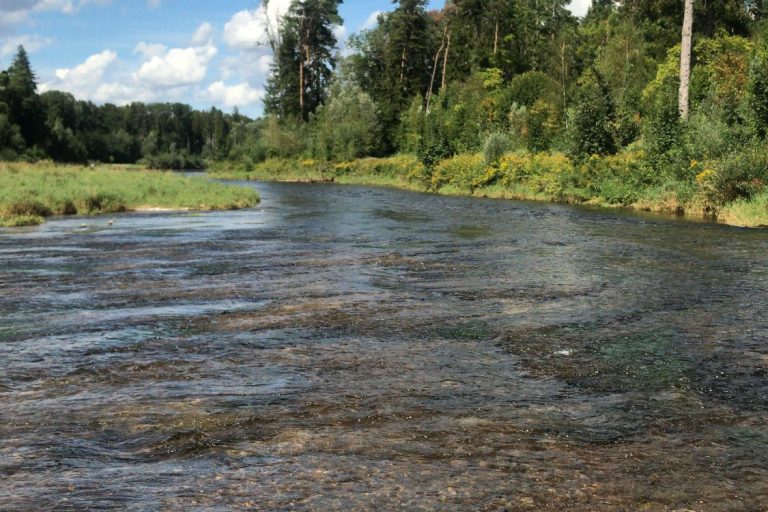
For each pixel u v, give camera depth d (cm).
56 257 1207
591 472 345
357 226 1764
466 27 7062
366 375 513
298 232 1630
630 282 911
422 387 484
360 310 749
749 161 1980
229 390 479
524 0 7169
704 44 3925
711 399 459
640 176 2411
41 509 306
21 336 641
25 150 7944
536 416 426
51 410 440
